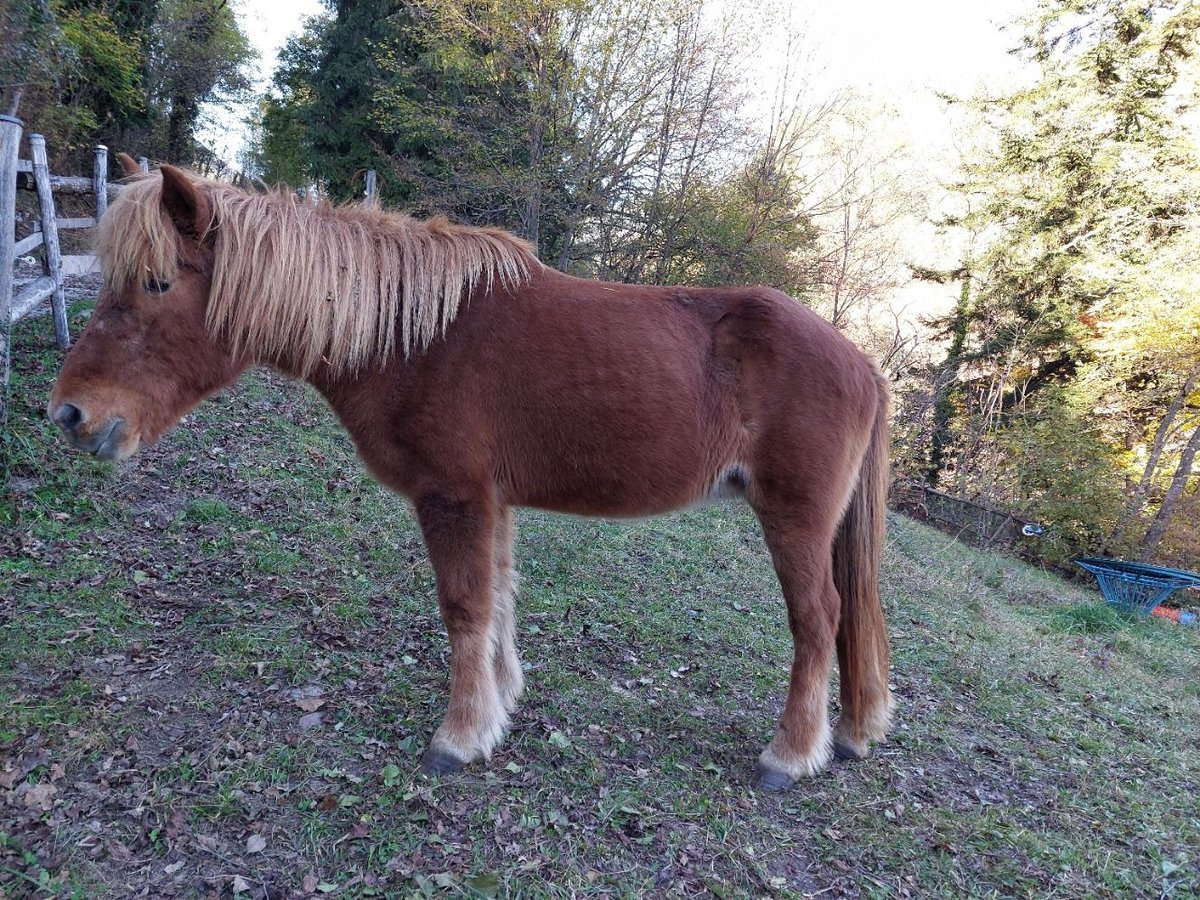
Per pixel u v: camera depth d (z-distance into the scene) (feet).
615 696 10.74
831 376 8.73
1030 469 42.68
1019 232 50.31
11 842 6.49
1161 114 45.29
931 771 10.16
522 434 8.39
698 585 16.40
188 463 15.96
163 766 7.70
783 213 41.52
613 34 35.19
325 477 17.12
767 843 7.98
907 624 17.10
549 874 7.07
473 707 8.50
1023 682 14.78
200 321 8.16
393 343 8.26
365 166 53.93
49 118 35.94
